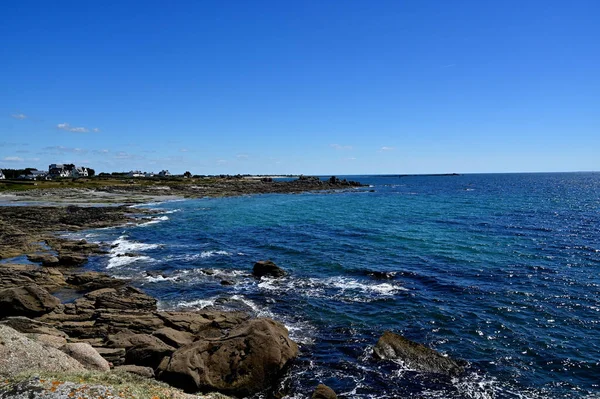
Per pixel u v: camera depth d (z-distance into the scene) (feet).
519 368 57.00
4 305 69.10
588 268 106.32
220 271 108.47
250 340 55.47
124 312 73.05
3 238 151.02
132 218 214.48
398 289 91.40
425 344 64.39
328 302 83.76
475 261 115.03
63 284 94.94
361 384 52.95
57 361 44.55
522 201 308.81
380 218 213.87
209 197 389.60
